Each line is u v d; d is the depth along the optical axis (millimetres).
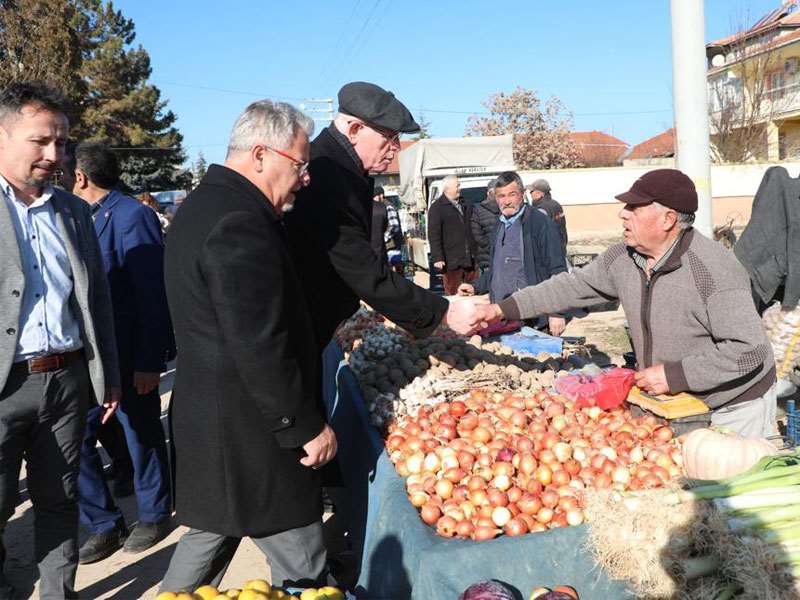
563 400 3068
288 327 2178
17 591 3611
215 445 2205
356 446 3406
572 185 29156
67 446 2994
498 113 49562
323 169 2678
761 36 31109
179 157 45688
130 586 3613
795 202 4133
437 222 10125
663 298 2783
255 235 2102
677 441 2615
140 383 3838
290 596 2043
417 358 3740
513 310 3287
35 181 2777
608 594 2020
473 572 1982
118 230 3850
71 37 32938
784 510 1858
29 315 2820
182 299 2207
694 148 5066
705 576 1868
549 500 2301
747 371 2598
